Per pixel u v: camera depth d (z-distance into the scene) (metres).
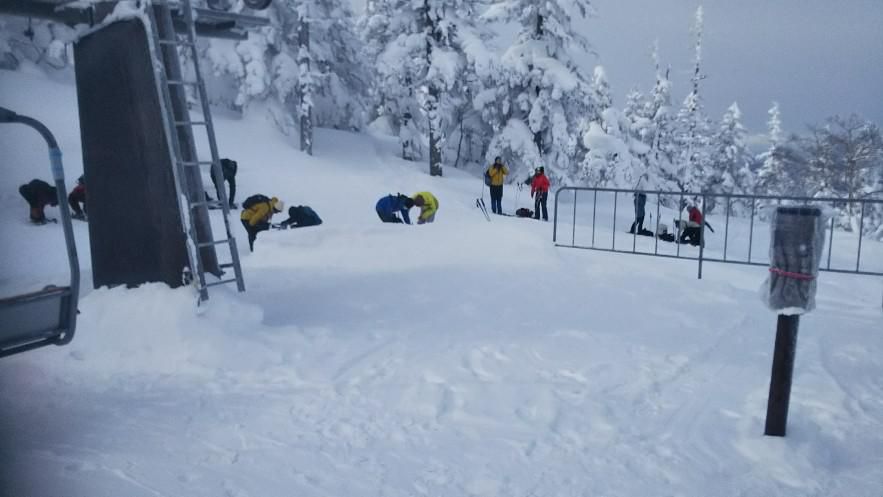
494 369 5.33
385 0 34.09
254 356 5.64
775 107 46.84
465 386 4.93
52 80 27.52
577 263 10.18
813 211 3.76
